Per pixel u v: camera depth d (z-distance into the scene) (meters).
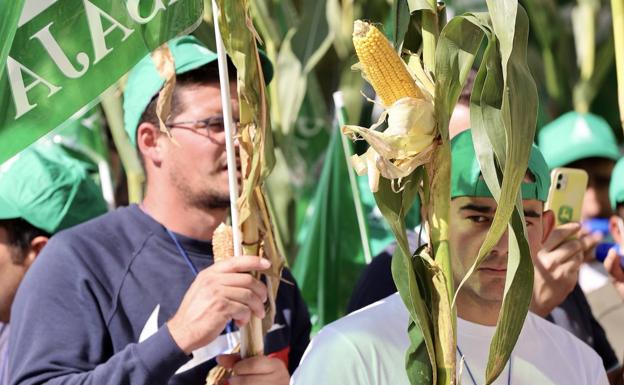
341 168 8.31
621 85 4.82
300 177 10.12
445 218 4.26
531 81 4.09
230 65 5.85
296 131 10.16
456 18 4.17
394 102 4.16
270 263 5.19
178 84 5.82
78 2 4.84
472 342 4.93
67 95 4.85
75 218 6.83
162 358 5.16
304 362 4.71
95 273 5.66
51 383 5.36
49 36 4.81
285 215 9.27
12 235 6.71
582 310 6.87
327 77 10.40
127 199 9.48
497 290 4.91
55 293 5.59
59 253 5.70
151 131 5.94
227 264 5.14
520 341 5.09
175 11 4.96
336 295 8.30
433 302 4.33
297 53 9.48
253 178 5.01
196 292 5.20
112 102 8.60
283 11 9.49
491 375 4.27
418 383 4.41
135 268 5.75
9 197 6.73
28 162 6.83
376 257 6.35
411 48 4.58
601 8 12.67
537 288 6.39
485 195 4.88
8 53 4.71
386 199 4.34
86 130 9.18
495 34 4.02
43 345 5.49
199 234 5.89
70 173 6.91
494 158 4.14
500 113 4.11
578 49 12.18
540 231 5.23
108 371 5.22
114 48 4.89
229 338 5.71
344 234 8.32
